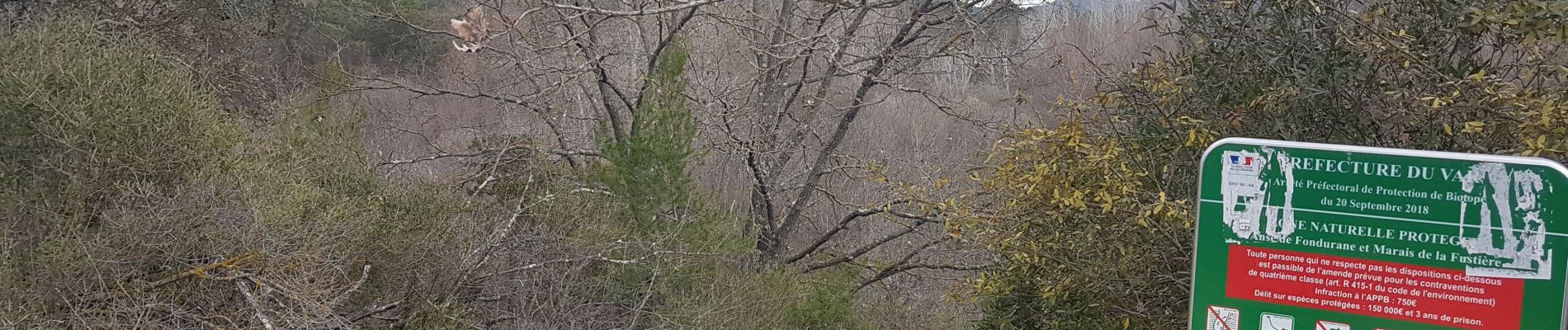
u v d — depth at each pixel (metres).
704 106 11.82
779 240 13.38
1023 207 6.78
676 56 10.63
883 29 12.39
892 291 14.95
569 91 12.95
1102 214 6.31
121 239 6.87
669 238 10.41
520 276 9.78
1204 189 3.23
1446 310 2.96
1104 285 6.55
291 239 7.52
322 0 14.57
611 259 10.19
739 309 10.59
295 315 7.08
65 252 6.42
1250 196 3.17
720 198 13.82
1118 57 11.69
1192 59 6.17
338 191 9.08
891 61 12.05
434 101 16.86
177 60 9.08
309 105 10.01
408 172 11.58
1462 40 5.43
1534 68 5.14
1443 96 5.20
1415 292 2.99
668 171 10.59
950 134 17.12
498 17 11.05
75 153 6.88
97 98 6.96
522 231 9.79
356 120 10.41
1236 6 5.97
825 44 11.94
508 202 10.24
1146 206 5.78
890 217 11.12
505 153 10.94
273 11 13.13
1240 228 3.19
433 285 8.84
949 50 11.17
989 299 8.59
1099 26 12.80
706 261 10.98
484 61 14.98
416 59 16.22
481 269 9.45
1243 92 5.91
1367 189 3.03
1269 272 3.16
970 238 7.96
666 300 10.42
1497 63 5.45
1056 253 6.79
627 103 11.75
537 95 11.44
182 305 7.04
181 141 7.45
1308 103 5.60
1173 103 6.23
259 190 7.59
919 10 11.29
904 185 9.07
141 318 6.70
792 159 14.51
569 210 10.26
